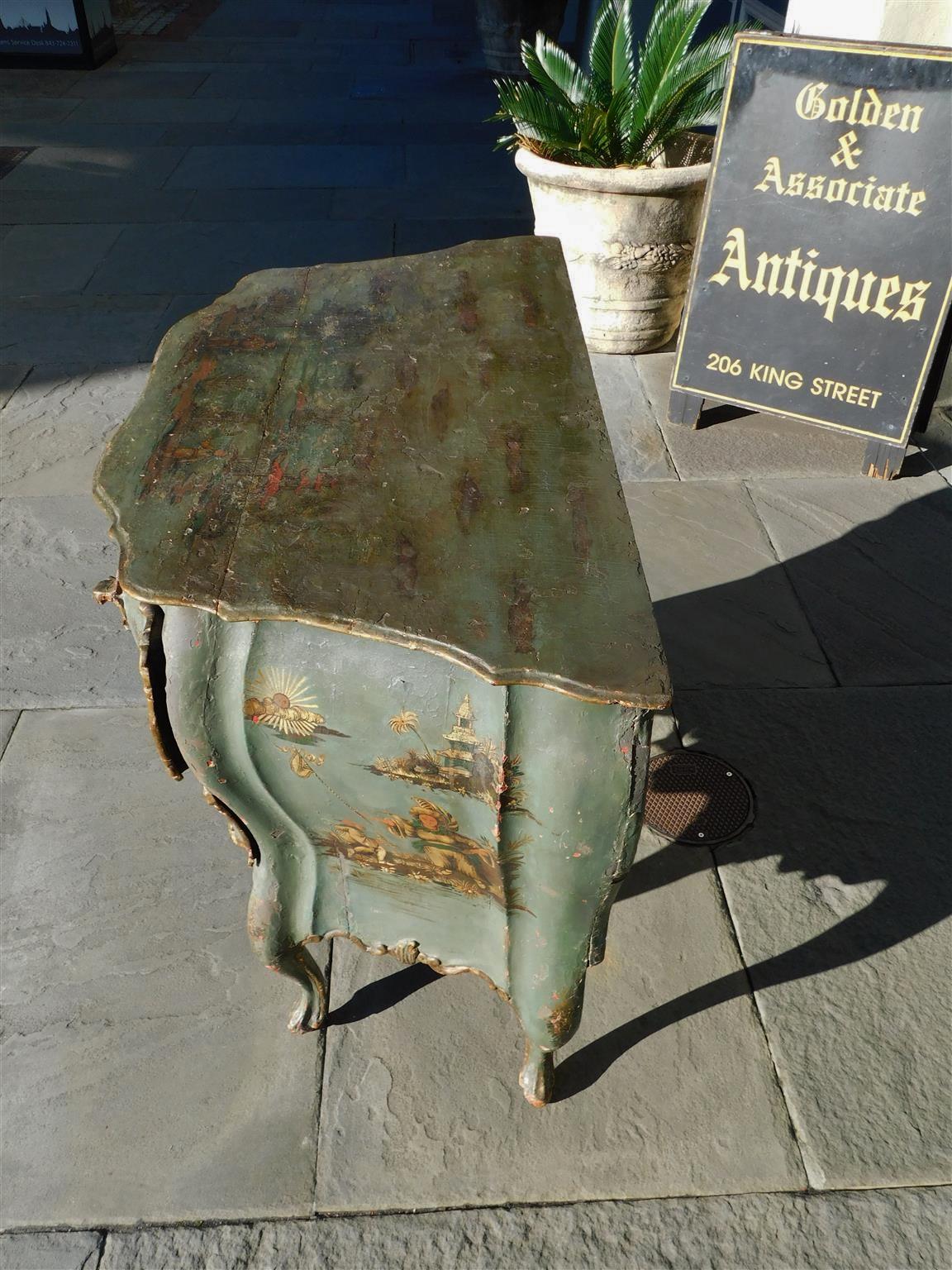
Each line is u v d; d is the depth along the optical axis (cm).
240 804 164
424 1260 192
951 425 451
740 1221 198
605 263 466
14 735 301
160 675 153
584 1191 203
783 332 404
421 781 153
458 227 644
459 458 174
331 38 1134
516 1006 187
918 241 364
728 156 382
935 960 244
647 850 269
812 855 269
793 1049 226
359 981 239
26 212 661
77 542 376
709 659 330
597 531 159
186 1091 218
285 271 235
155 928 250
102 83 948
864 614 349
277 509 160
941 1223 198
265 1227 197
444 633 139
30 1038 228
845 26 407
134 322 531
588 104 457
